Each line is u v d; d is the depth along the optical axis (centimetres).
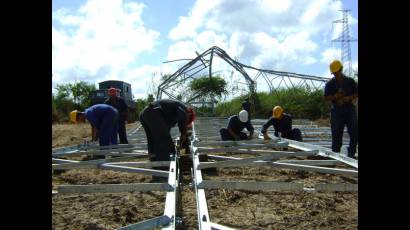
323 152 738
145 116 652
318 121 1880
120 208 441
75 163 619
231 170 652
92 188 480
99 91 2367
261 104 2227
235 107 2264
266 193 490
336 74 752
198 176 518
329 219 400
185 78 2298
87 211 432
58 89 2959
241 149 765
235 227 379
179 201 488
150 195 495
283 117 954
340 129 768
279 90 2216
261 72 2248
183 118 648
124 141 996
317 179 593
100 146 828
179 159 731
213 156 729
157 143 647
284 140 910
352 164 613
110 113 826
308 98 2103
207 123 1625
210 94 2316
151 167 620
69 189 484
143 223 330
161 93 2266
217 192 492
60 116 2830
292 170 656
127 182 597
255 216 410
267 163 616
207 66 2309
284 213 420
